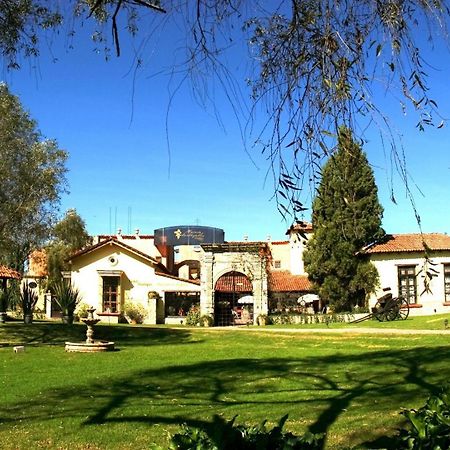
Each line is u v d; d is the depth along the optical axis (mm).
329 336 24734
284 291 41531
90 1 6152
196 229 51250
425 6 3938
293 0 4293
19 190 24812
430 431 3520
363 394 10789
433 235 37312
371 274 36281
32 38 9078
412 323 28656
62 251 42500
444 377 12148
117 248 40656
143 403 10461
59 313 41156
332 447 7355
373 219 35188
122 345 23344
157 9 4824
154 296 39594
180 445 3602
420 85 3891
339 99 3953
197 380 13242
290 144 4043
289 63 4363
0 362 17125
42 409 10016
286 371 14367
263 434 3627
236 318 38906
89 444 7762
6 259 33438
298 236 3984
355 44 4059
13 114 24297
